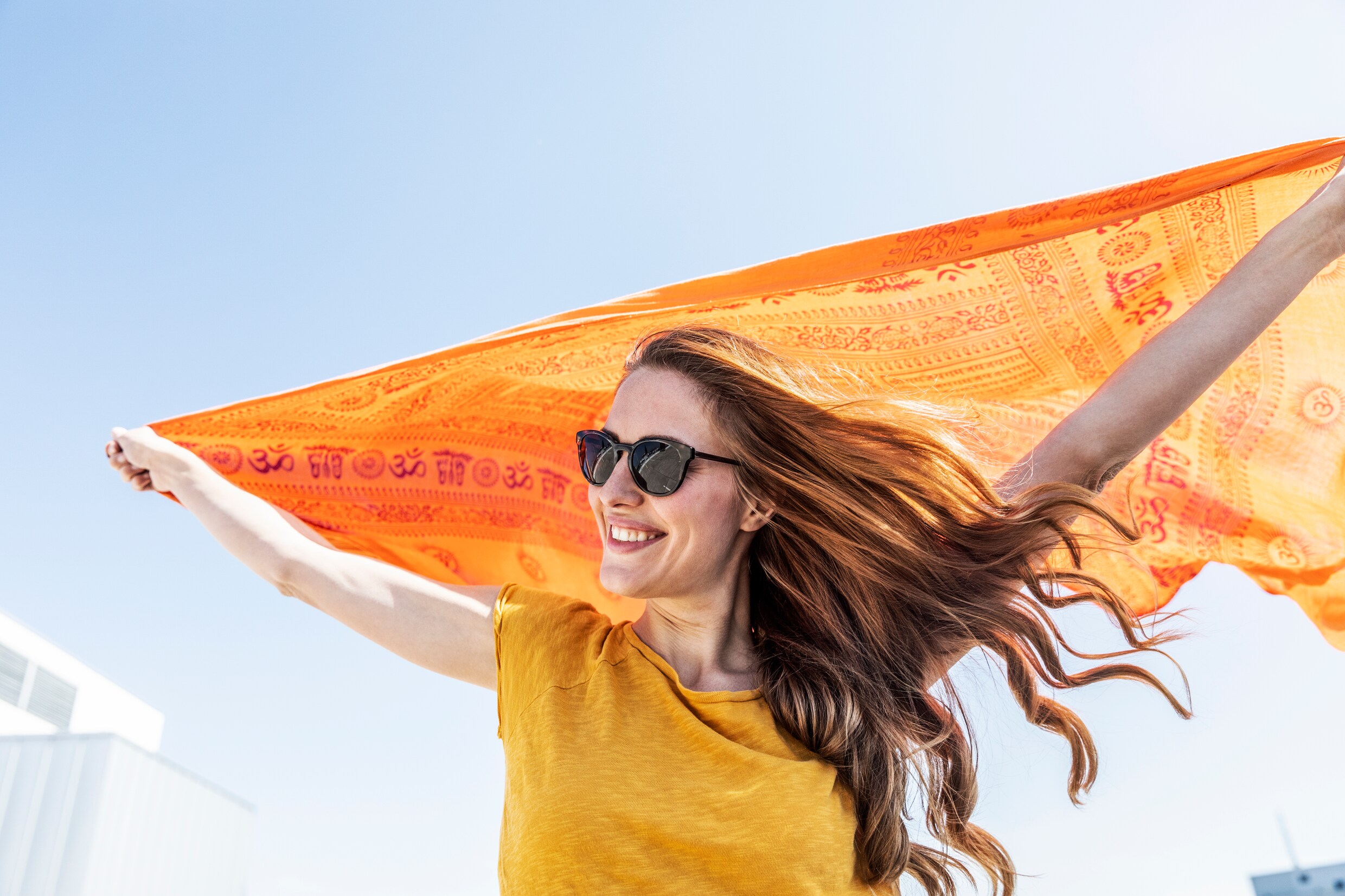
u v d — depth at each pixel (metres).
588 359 2.06
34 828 9.04
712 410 1.80
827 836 1.44
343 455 2.15
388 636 1.80
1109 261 2.10
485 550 2.25
